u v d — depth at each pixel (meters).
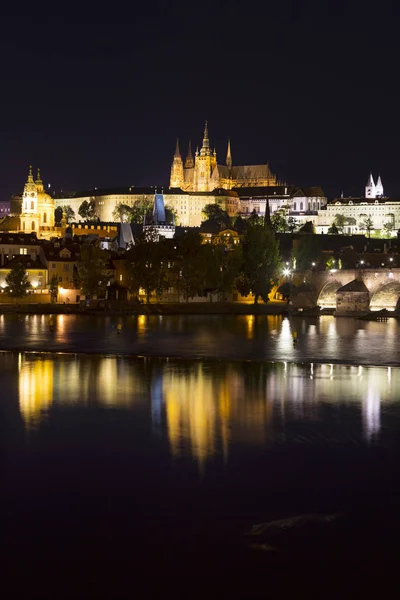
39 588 46.38
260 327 196.12
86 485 61.09
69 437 74.75
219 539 51.78
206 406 89.50
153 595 45.69
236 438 74.50
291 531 52.91
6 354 136.12
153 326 195.50
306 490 60.09
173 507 56.78
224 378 110.38
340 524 53.97
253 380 108.81
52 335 169.25
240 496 58.84
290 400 93.50
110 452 69.62
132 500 58.09
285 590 46.09
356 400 93.69
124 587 46.44
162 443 72.69
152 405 89.81
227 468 65.19
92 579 47.19
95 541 51.53
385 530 52.97
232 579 47.19
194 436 75.25
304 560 49.16
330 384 105.62
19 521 54.50
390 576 47.41
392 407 89.25
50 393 97.19
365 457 68.38
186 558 49.47
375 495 59.00
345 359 133.00
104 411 86.31
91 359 130.12
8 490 60.03
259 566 48.56
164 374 113.62
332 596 45.59
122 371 116.31
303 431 77.44
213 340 162.12
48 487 60.69
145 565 48.62
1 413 85.06
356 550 50.38
